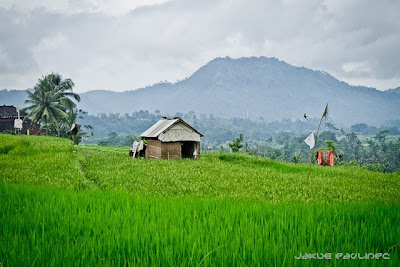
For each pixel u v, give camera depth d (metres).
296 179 26.48
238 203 11.73
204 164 36.72
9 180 20.12
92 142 192.12
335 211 9.84
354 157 116.00
